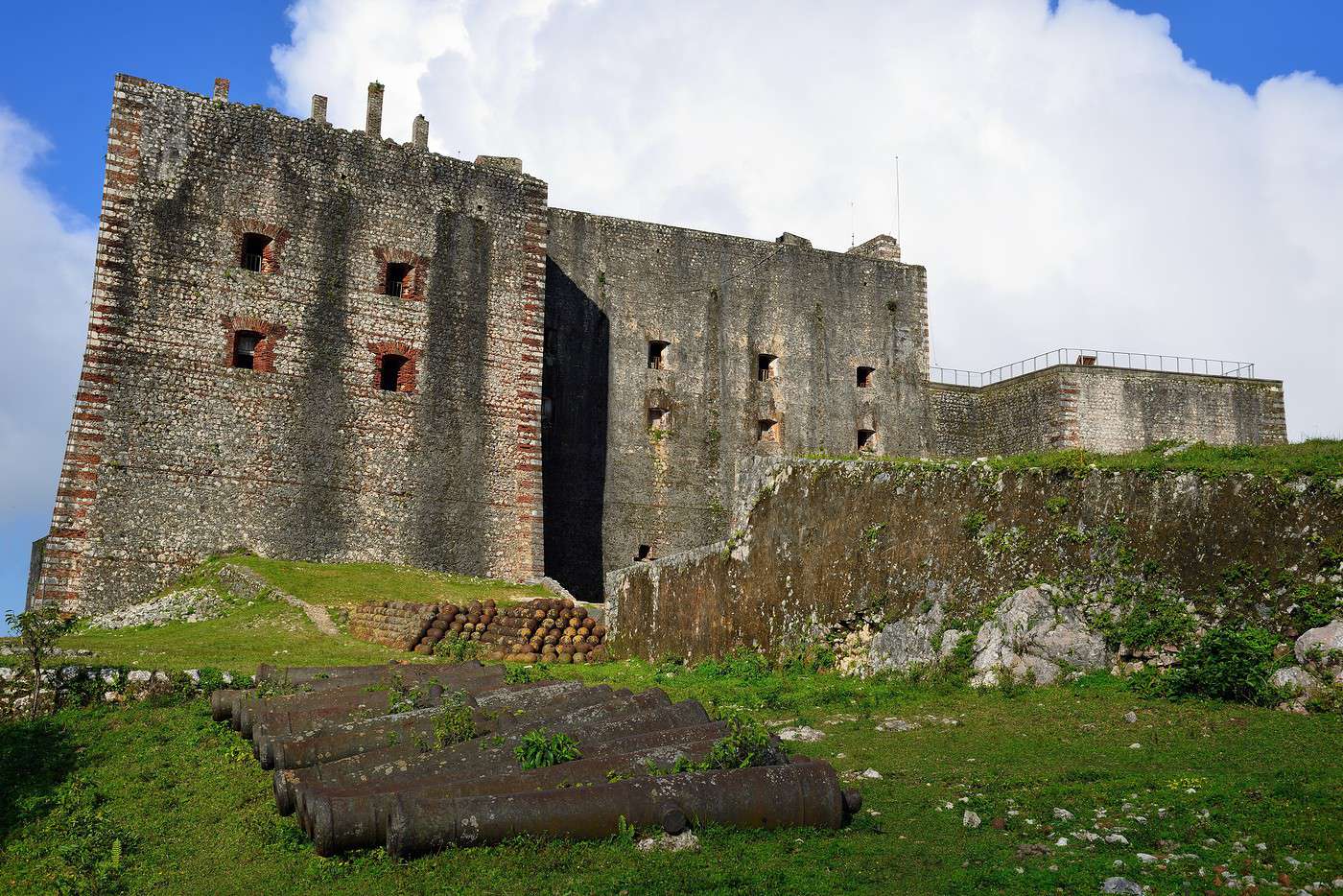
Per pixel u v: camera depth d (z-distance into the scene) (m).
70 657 17.59
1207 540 13.12
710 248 40.69
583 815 8.86
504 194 33.78
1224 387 39.47
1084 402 37.88
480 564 31.48
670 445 38.66
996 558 15.05
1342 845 7.69
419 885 8.21
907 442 42.06
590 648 23.16
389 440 30.86
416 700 13.55
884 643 16.03
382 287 31.48
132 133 28.78
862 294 42.78
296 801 10.06
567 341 37.72
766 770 9.16
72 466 26.88
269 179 30.33
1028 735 11.55
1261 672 11.82
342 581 27.14
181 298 28.72
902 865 8.09
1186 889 7.26
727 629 19.47
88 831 10.85
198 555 27.94
